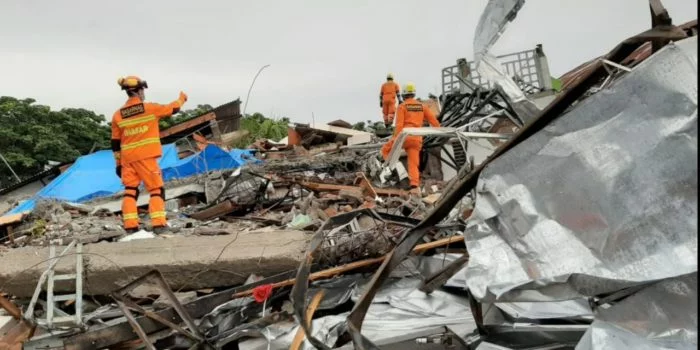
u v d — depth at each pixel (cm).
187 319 395
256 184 957
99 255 496
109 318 461
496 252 247
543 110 246
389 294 437
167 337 411
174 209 985
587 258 224
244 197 924
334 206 837
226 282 492
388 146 971
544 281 229
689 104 207
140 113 682
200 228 698
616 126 224
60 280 478
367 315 410
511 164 247
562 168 234
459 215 468
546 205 237
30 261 492
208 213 859
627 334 228
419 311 411
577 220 229
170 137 1688
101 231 691
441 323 389
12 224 826
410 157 955
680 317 217
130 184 682
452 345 351
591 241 225
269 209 904
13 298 482
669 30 228
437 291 432
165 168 1288
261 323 407
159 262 492
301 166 1195
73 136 2802
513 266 240
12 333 426
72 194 1252
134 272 489
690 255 203
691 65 208
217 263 489
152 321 414
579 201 229
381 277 274
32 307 445
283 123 2330
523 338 331
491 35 290
